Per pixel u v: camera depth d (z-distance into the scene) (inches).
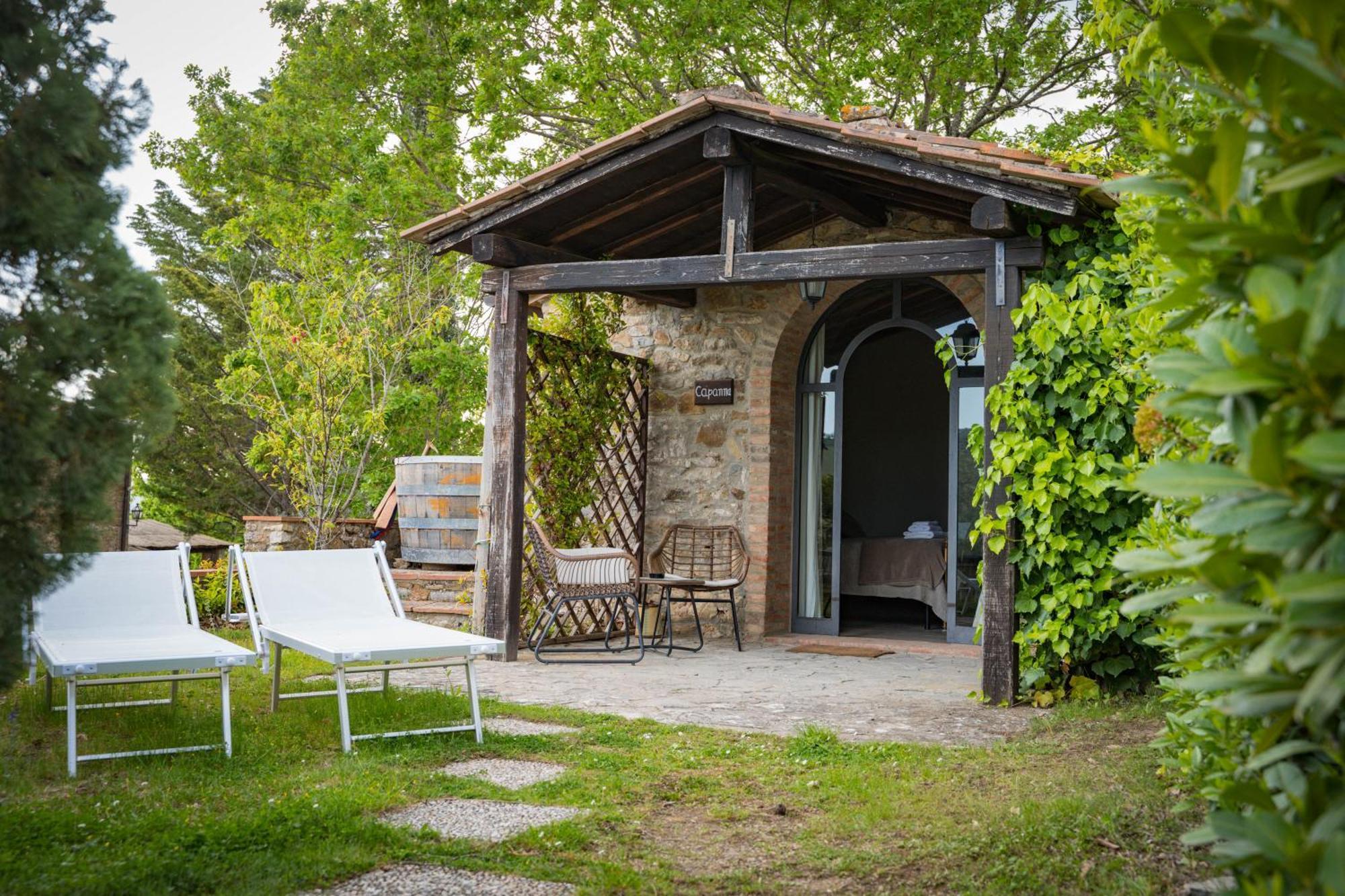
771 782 157.1
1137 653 221.6
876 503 435.5
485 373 586.6
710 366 351.9
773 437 343.0
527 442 309.7
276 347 447.5
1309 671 52.5
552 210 283.1
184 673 244.4
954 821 135.4
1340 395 46.5
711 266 255.0
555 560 294.8
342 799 138.6
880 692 240.1
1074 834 125.0
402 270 574.9
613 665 279.4
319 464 418.9
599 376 334.3
